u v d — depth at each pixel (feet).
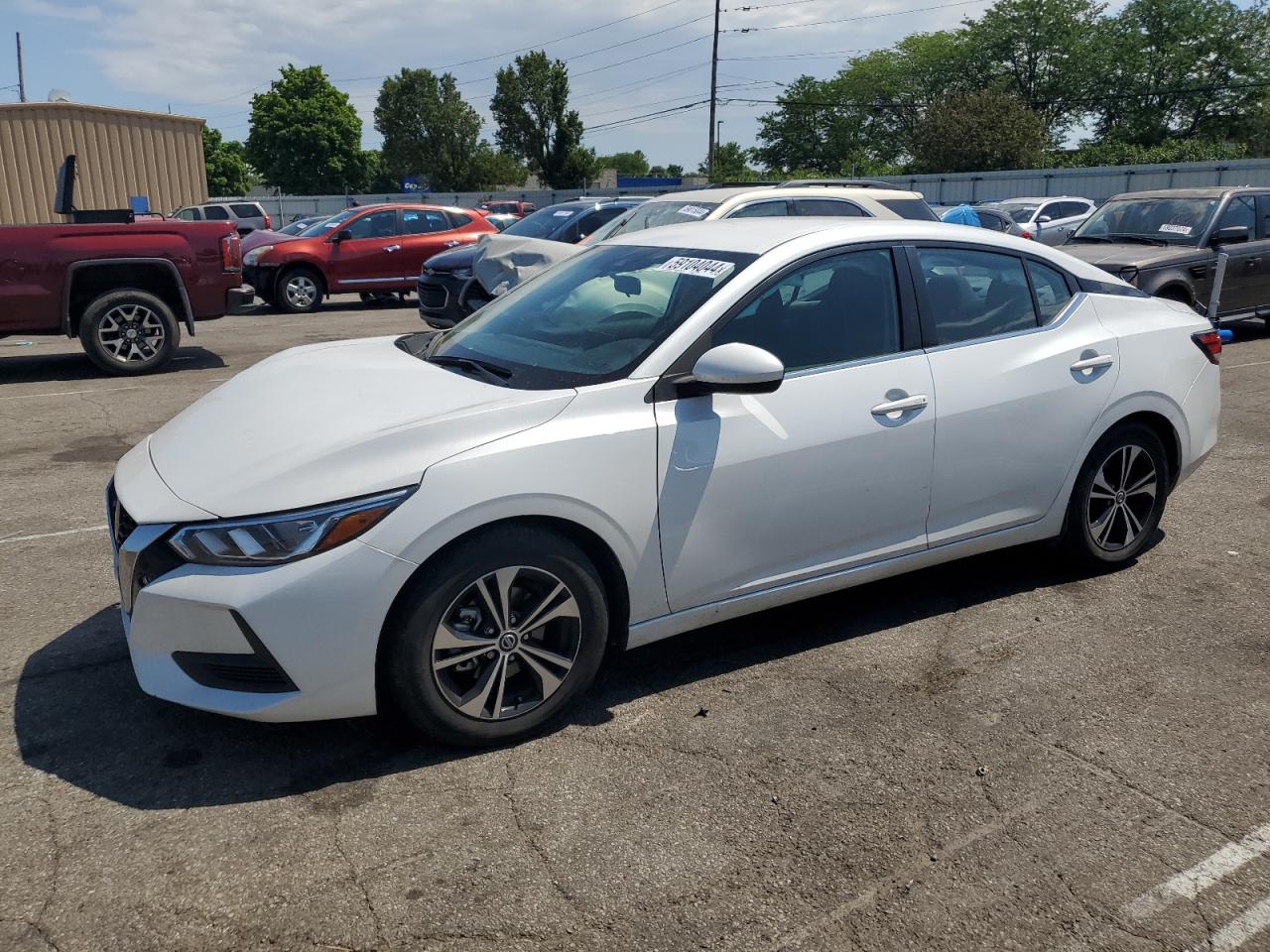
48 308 31.40
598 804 9.75
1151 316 15.40
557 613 10.63
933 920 8.27
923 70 255.29
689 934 8.09
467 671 10.47
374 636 9.70
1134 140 218.38
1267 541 17.04
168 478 10.38
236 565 9.45
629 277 12.99
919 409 12.66
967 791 10.02
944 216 48.93
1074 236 38.19
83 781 10.03
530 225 43.70
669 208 30.73
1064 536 14.98
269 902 8.39
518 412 10.49
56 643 13.14
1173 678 12.32
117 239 31.91
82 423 25.94
